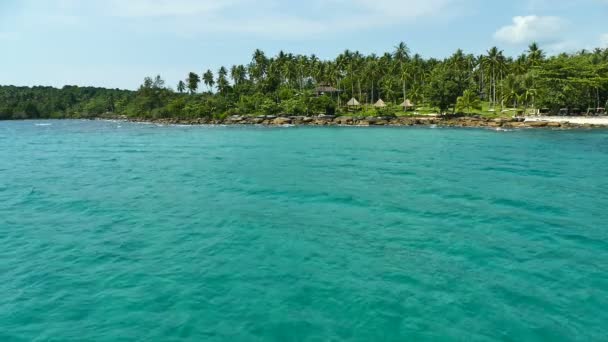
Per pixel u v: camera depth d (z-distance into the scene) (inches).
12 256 557.9
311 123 4104.3
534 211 762.8
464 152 1696.6
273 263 522.9
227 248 579.2
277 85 5654.5
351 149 1887.3
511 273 486.6
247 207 812.6
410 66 4800.7
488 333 362.0
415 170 1249.4
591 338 355.6
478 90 4995.1
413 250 565.3
